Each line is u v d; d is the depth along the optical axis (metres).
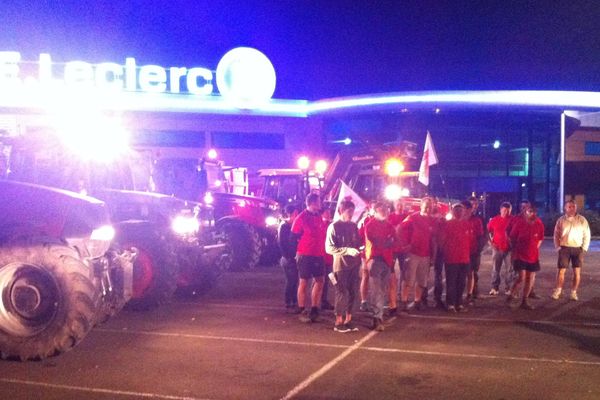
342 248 8.23
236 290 11.95
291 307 10.01
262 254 15.80
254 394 5.76
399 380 6.19
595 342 7.79
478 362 6.84
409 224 9.81
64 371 6.46
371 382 6.12
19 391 5.82
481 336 8.12
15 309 6.73
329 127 38.78
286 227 9.95
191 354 7.16
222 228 14.83
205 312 9.72
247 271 14.84
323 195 17.61
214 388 5.93
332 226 8.34
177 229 10.47
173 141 34.53
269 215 15.46
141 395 5.73
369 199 17.12
